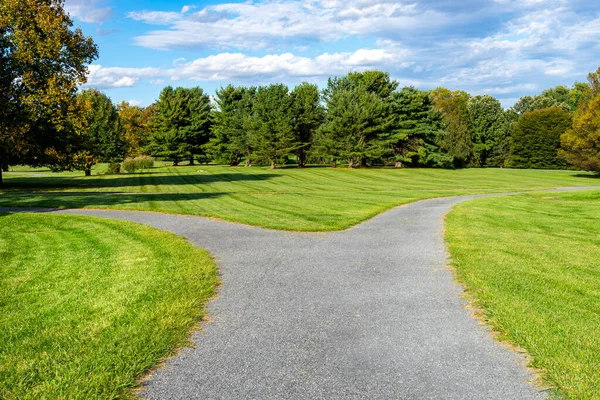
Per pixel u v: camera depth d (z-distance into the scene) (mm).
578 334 4727
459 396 3613
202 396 3629
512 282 6691
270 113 56438
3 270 7855
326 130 54969
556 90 86812
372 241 10297
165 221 13352
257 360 4277
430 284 6805
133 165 50656
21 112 25781
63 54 27000
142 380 3902
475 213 15250
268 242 10195
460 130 61656
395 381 3859
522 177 46156
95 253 9016
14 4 25047
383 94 59344
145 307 5688
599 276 7152
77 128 27781
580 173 51656
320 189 31562
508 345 4578
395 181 40656
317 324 5203
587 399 3479
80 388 3701
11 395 3598
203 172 48156
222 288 6676
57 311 5625
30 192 24250
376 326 5133
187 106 66250
